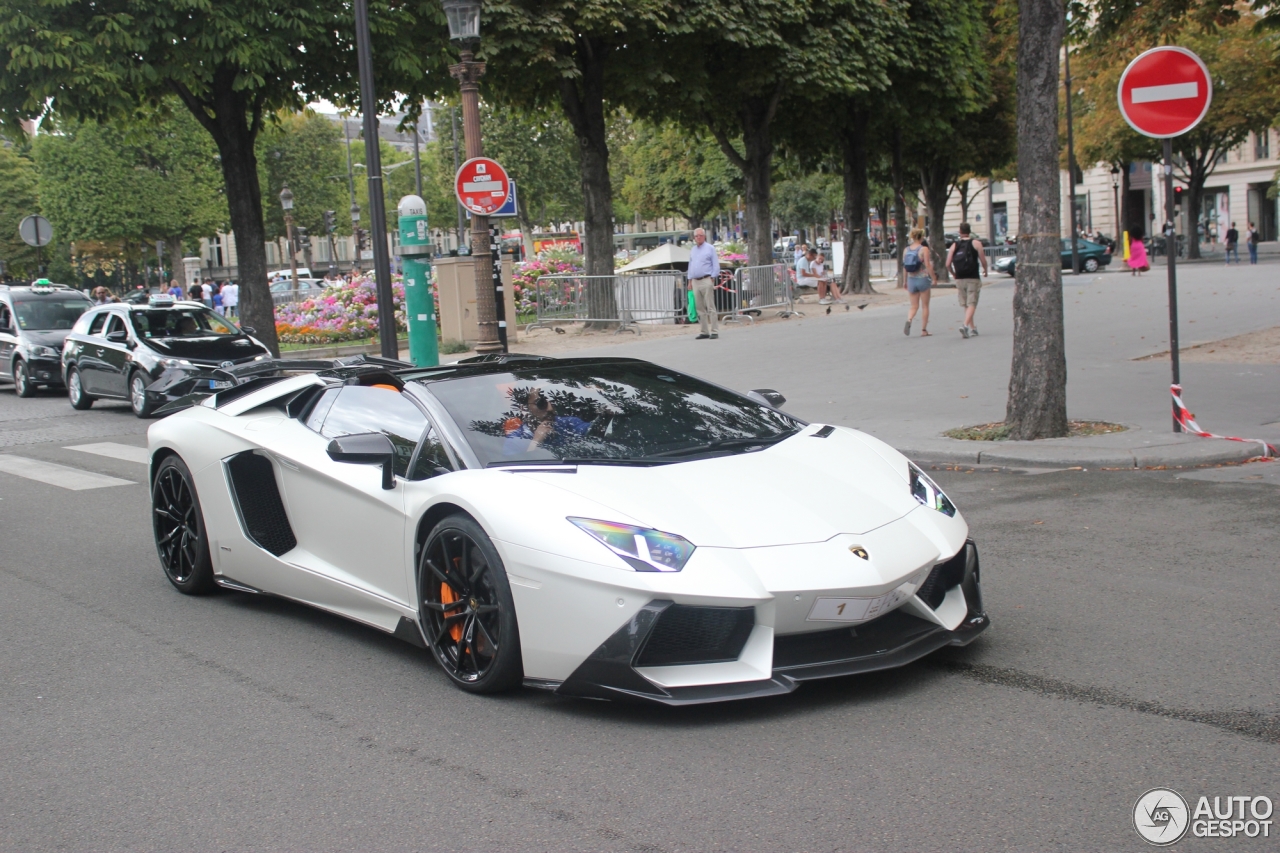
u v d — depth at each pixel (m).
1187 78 8.34
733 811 3.10
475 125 13.53
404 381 4.91
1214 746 3.39
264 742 3.85
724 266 26.28
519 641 3.91
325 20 16.19
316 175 72.62
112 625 5.48
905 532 4.05
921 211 70.31
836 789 3.20
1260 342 14.12
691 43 23.47
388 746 3.73
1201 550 5.76
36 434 13.97
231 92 17.73
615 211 81.56
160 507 6.08
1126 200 46.72
